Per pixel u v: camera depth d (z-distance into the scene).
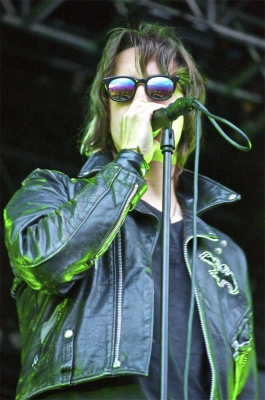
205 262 3.30
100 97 3.55
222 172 10.13
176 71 3.49
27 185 3.25
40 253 2.77
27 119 9.48
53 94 9.35
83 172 3.38
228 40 8.80
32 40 8.88
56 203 3.11
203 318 3.07
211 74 9.23
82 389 2.78
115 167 2.92
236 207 10.16
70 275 2.79
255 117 9.64
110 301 2.88
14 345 8.73
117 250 3.03
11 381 8.62
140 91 3.24
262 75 9.35
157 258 3.13
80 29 8.79
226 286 3.33
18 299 3.28
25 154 9.48
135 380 2.80
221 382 3.01
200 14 8.52
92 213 2.81
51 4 8.21
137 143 2.95
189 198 3.55
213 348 3.03
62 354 2.78
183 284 3.15
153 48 3.43
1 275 8.80
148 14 8.19
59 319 2.89
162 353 2.47
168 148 2.71
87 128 3.83
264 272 9.64
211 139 9.80
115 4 8.38
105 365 2.73
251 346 3.35
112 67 3.51
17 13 8.50
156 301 2.99
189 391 2.93
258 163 9.86
